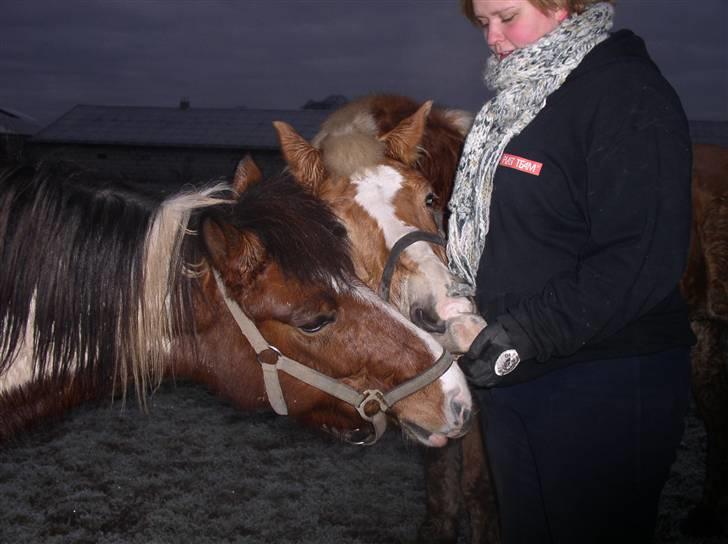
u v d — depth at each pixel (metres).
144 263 1.72
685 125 1.44
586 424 1.55
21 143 2.17
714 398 3.19
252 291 1.69
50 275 1.71
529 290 1.58
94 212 1.74
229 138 25.66
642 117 1.41
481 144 1.69
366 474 3.75
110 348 1.74
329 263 1.71
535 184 1.52
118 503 3.40
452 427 1.78
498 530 2.82
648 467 1.55
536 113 1.55
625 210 1.40
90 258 1.72
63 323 1.72
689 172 1.42
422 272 2.12
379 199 2.29
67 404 1.83
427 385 1.77
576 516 1.60
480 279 1.67
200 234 1.59
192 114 27.64
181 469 3.79
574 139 1.49
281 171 2.34
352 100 2.91
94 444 4.08
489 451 1.78
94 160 26.19
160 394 4.92
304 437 4.20
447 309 1.94
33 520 3.23
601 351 1.52
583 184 1.50
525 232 1.56
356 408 1.79
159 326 1.73
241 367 1.80
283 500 3.45
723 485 3.17
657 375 1.53
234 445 4.11
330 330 1.73
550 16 1.56
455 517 3.00
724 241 3.07
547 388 1.59
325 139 2.59
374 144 2.42
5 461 3.83
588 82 1.48
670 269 1.38
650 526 1.60
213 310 1.77
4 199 1.74
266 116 27.19
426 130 2.82
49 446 4.04
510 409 1.67
